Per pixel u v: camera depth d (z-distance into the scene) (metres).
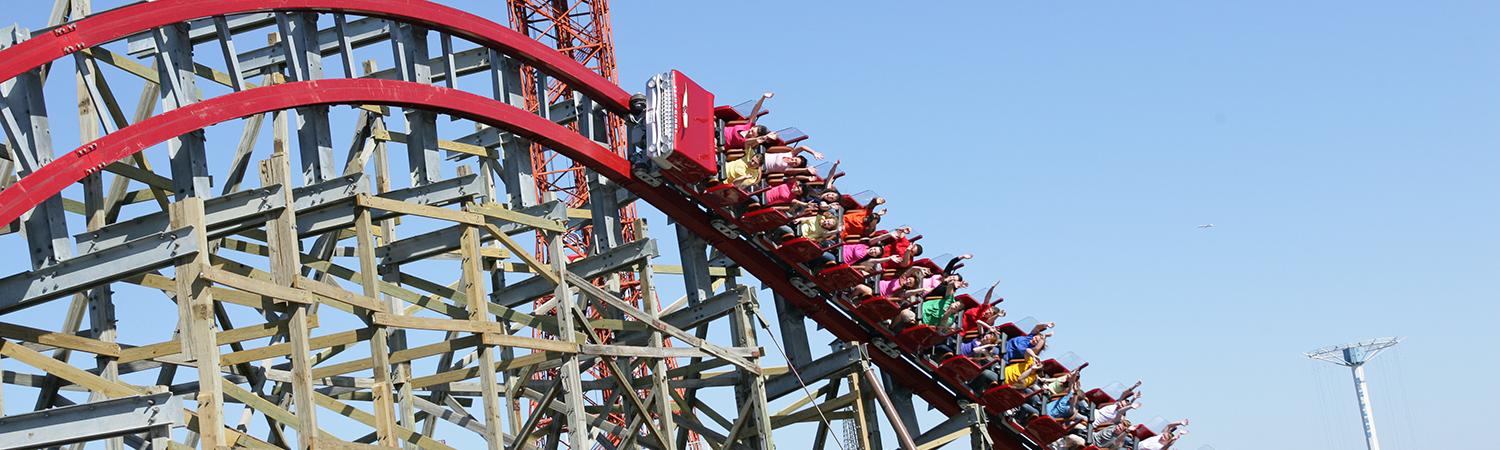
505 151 28.20
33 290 20.00
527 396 29.58
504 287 29.48
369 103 24.48
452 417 28.59
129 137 20.47
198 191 21.31
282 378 26.38
